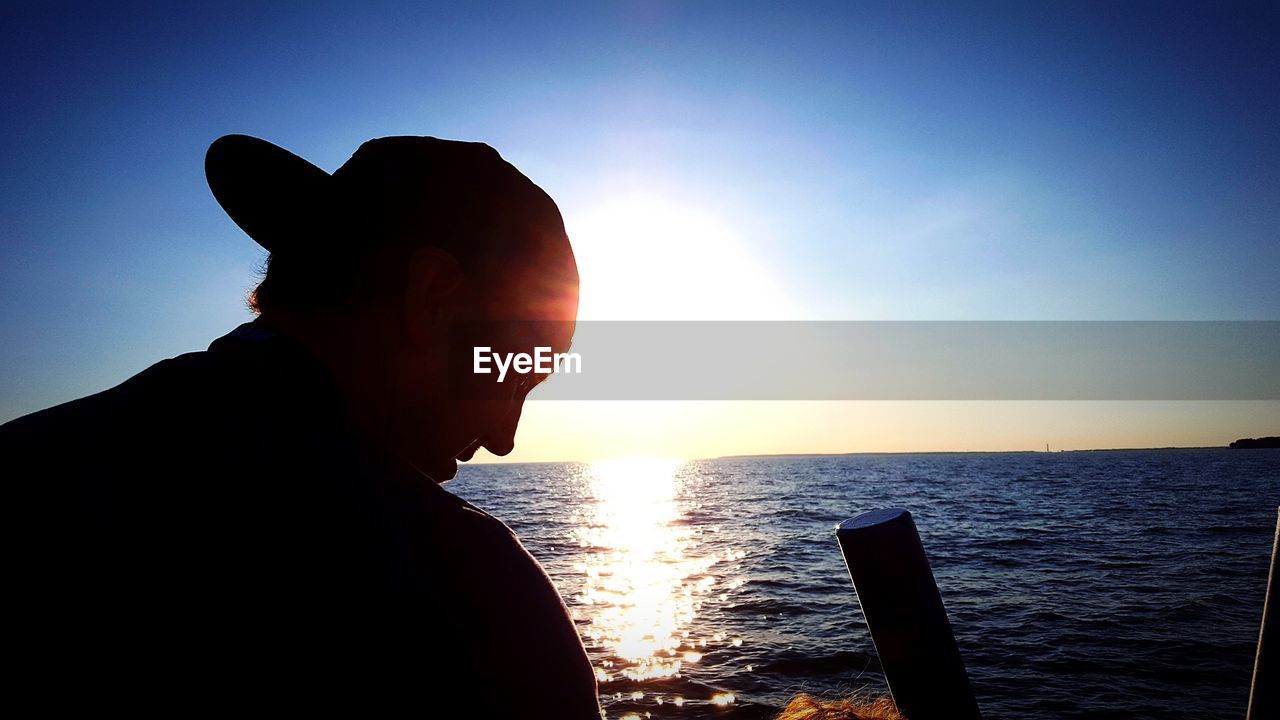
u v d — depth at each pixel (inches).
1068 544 1026.7
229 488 15.7
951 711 37.9
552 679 17.1
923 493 2121.1
